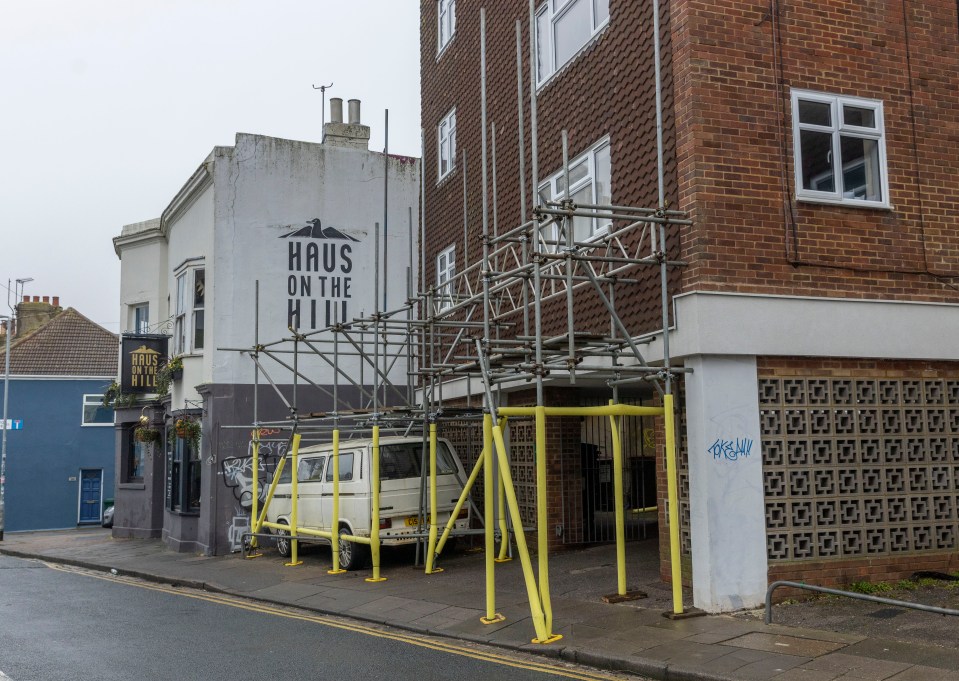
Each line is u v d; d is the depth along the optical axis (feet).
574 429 49.67
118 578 53.98
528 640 29.32
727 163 33.94
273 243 64.49
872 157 36.68
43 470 122.62
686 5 34.35
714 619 30.60
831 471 34.04
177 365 67.92
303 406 63.72
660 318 35.70
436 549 45.16
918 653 24.57
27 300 143.64
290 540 53.72
